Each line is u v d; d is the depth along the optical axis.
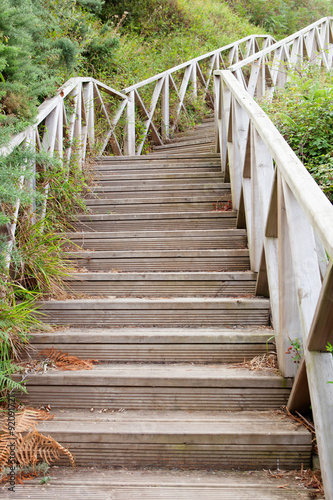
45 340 2.31
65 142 4.01
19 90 2.82
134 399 2.06
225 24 11.58
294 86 4.90
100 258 3.05
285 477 1.72
